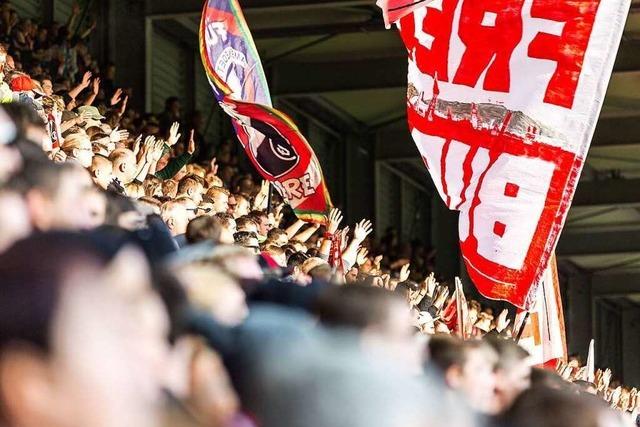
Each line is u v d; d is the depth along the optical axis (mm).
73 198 6875
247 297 6922
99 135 16438
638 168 48969
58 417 4152
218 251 7074
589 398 7496
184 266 6406
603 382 26906
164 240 7996
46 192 6703
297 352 5727
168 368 5102
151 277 5164
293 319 6188
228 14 18391
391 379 5629
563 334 19141
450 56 15602
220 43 18234
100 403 4180
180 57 38000
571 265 63500
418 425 5559
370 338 6066
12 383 4152
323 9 34562
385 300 6148
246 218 14922
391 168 48438
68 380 4156
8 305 4191
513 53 15383
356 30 35625
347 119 45094
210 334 5941
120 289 4590
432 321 16625
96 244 4738
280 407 5598
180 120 31359
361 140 46188
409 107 15773
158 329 4961
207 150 31859
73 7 31469
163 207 12906
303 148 17844
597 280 65250
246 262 7062
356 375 5590
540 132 15250
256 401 5637
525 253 15320
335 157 45938
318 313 6207
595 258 62062
